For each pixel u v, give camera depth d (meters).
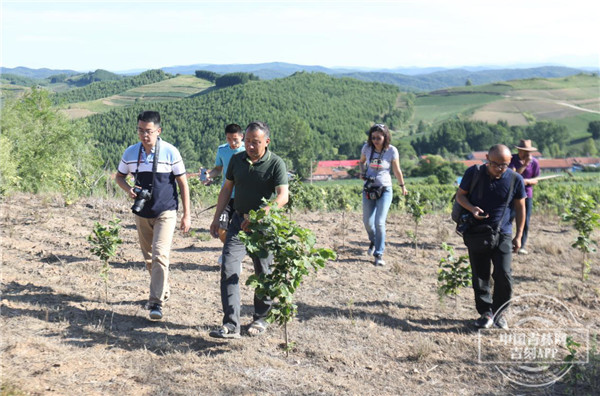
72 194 10.97
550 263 7.97
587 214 7.06
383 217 7.31
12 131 25.50
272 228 4.13
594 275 7.42
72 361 3.80
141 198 4.64
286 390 3.72
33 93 27.61
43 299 5.01
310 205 13.70
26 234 7.49
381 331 4.97
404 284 6.51
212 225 4.84
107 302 5.14
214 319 4.96
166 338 4.43
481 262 5.18
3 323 4.33
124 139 190.75
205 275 6.36
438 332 5.03
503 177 4.98
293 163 148.75
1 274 5.60
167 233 4.76
